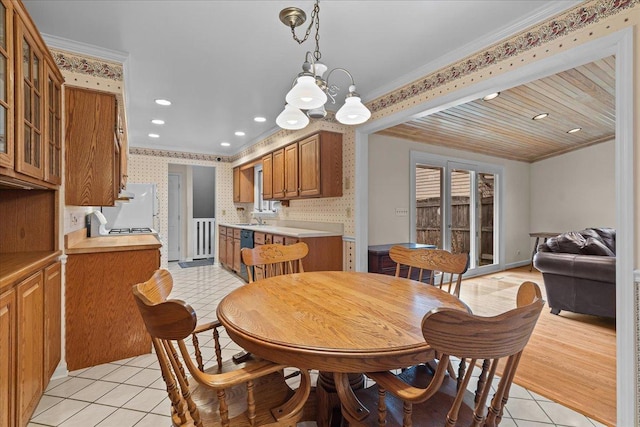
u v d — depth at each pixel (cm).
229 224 598
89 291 223
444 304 142
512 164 610
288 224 494
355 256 344
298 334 109
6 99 133
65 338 215
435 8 183
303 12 181
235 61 249
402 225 438
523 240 634
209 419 109
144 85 294
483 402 89
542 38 187
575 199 588
